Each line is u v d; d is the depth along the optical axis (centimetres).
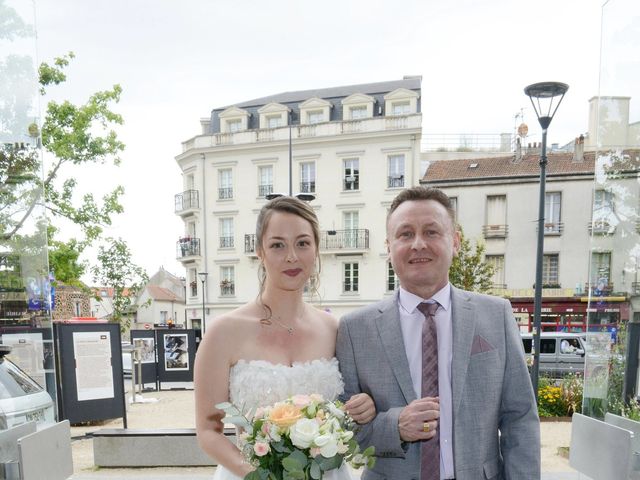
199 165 2619
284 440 178
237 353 236
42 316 281
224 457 218
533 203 2112
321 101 2648
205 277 2580
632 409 213
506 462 216
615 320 230
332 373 236
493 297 241
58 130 1146
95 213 1187
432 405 201
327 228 2425
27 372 270
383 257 2344
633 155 224
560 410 918
